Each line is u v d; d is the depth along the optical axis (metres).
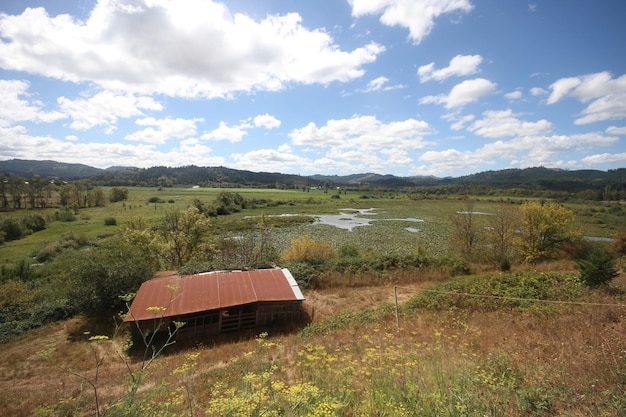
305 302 22.02
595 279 15.39
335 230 60.56
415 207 103.06
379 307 18.92
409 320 14.92
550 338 9.02
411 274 25.61
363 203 117.19
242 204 99.25
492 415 4.42
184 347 16.52
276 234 56.44
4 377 14.44
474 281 18.92
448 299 16.66
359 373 7.41
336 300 22.34
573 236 30.78
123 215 76.94
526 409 4.67
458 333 11.51
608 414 4.10
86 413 9.78
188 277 20.75
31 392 12.98
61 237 51.38
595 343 7.51
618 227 55.94
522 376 6.12
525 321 11.82
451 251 40.06
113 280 20.33
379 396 5.18
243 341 16.80
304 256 31.70
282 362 11.33
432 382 5.98
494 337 10.68
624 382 5.08
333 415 4.44
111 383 12.71
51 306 21.69
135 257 22.12
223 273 21.41
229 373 11.13
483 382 5.51
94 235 55.03
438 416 4.37
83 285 20.11
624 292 13.80
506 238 31.91
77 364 15.28
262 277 21.12
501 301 15.28
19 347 17.47
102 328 19.17
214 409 4.68
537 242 30.80
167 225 33.62
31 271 34.19
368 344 12.05
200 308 17.55
